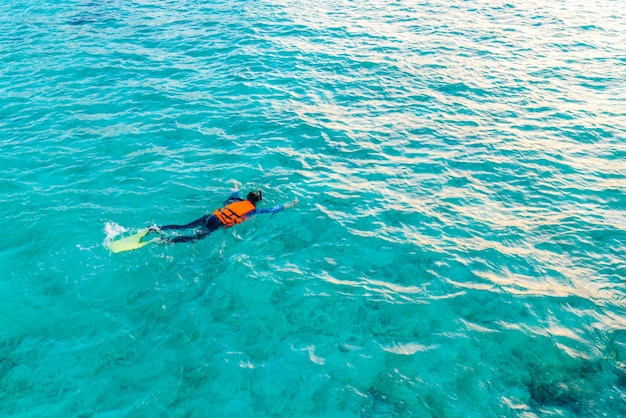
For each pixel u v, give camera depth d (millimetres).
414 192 12367
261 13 25688
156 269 9766
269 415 7195
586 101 16953
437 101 16984
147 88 17500
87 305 8953
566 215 11570
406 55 20703
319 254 10344
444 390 7590
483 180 12859
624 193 12336
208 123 15383
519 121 15711
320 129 15188
